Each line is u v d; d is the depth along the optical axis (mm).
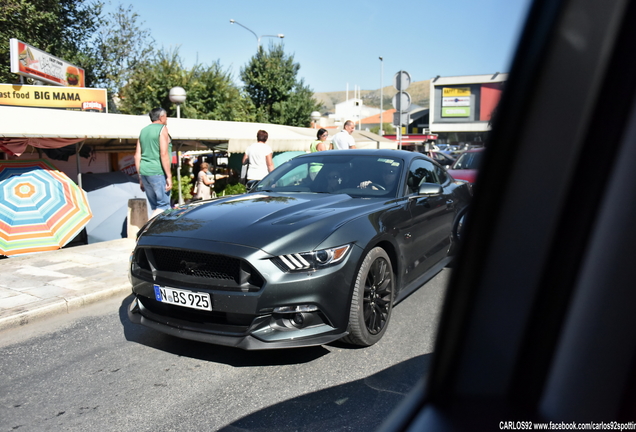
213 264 3000
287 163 4871
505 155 1474
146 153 6852
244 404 2613
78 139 7836
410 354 3172
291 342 2818
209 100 23562
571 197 1266
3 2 17969
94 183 8609
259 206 3598
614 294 1128
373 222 3338
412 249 3857
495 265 1484
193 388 2832
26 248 6414
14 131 6824
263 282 2812
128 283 5035
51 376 3064
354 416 2439
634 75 1166
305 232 3000
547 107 1345
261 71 30312
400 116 10898
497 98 1495
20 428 2461
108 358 3322
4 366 3240
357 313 3078
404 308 4121
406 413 1546
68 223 6891
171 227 3336
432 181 4773
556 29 1326
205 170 11938
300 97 30672
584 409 1153
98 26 22797
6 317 3969
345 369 2986
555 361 1248
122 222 8211
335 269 2928
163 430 2393
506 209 1465
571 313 1223
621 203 1143
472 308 1534
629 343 1090
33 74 11219
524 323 1365
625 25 1201
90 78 24250
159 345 3525
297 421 2416
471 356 1506
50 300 4430
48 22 19484
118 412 2586
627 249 1117
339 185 4250
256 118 29703
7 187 6676
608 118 1199
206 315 3049
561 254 1278
